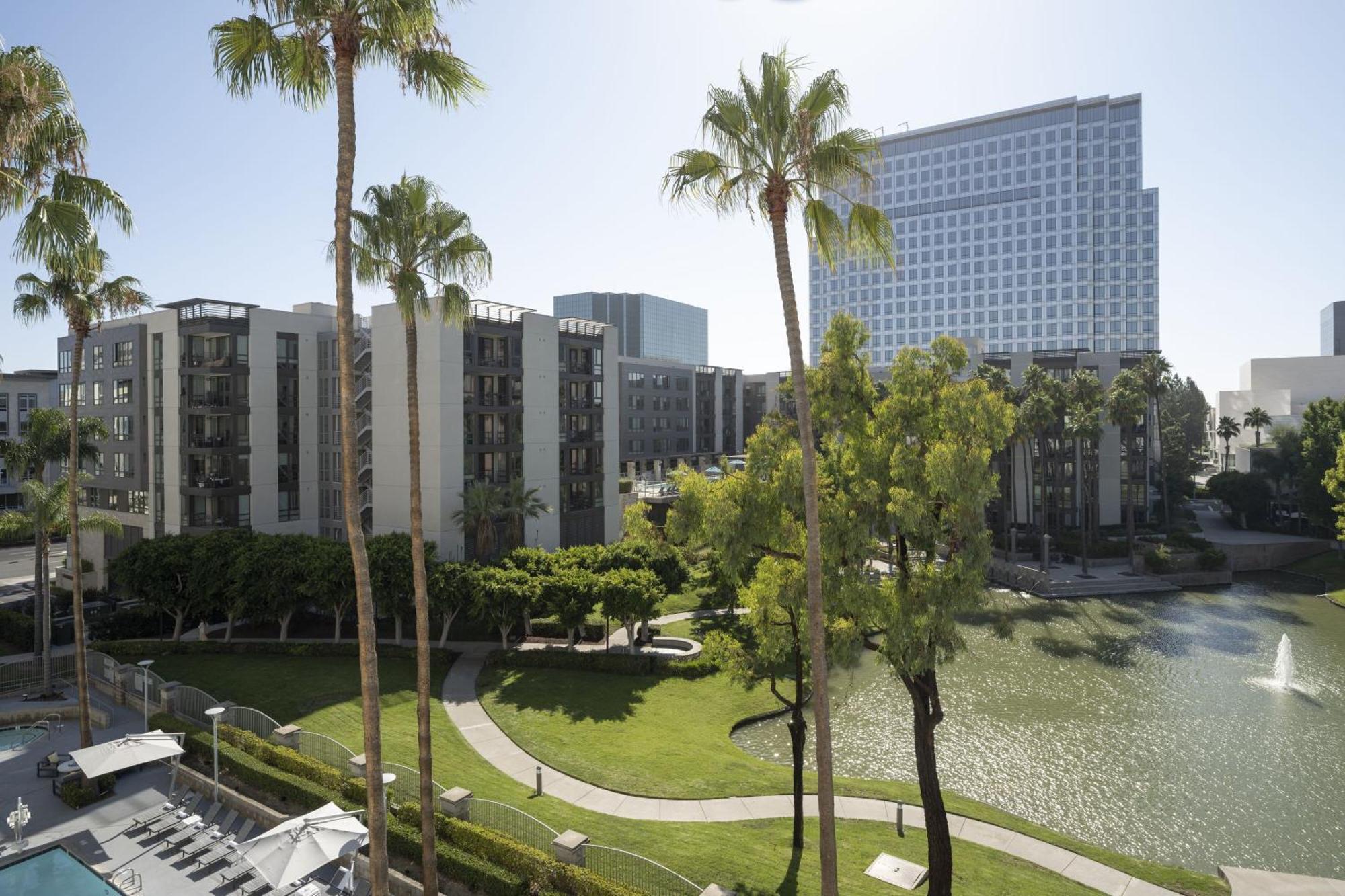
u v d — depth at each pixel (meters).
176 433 54.22
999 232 167.75
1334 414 77.88
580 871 17.88
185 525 53.56
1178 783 29.80
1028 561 76.00
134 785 25.81
